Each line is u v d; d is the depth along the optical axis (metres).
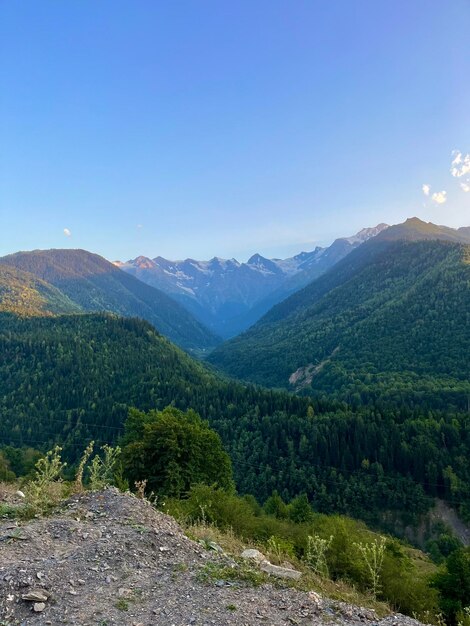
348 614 7.45
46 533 9.88
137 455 31.84
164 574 8.36
